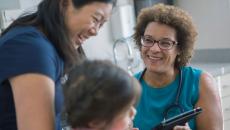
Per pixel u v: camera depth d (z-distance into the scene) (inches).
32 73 34.6
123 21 123.6
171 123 48.7
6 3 101.4
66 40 40.2
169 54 57.7
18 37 37.0
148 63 59.2
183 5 143.3
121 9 123.1
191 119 54.1
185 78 59.5
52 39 39.7
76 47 44.0
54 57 37.4
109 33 126.1
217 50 135.4
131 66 119.8
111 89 31.2
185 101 58.1
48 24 39.9
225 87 117.8
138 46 62.4
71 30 40.4
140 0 130.6
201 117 57.4
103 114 31.3
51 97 35.1
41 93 34.4
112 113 31.6
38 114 34.1
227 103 118.5
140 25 60.7
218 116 57.5
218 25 133.8
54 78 36.5
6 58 35.9
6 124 37.7
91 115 31.3
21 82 34.6
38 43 36.4
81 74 32.5
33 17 41.8
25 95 34.3
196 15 140.0
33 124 33.9
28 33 37.6
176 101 58.1
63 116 34.5
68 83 33.3
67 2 39.6
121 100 31.5
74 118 31.9
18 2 103.5
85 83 31.6
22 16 42.4
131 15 126.7
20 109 34.5
